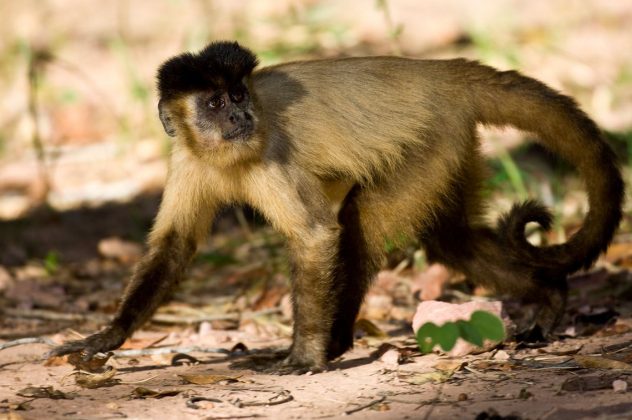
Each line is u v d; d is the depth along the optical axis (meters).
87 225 21.27
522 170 19.06
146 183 23.19
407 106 12.05
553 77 25.38
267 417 9.26
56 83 28.81
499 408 9.04
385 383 10.28
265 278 16.52
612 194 12.36
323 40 25.17
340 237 12.00
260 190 11.64
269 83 11.95
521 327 12.56
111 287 17.12
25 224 21.50
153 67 28.38
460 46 27.95
